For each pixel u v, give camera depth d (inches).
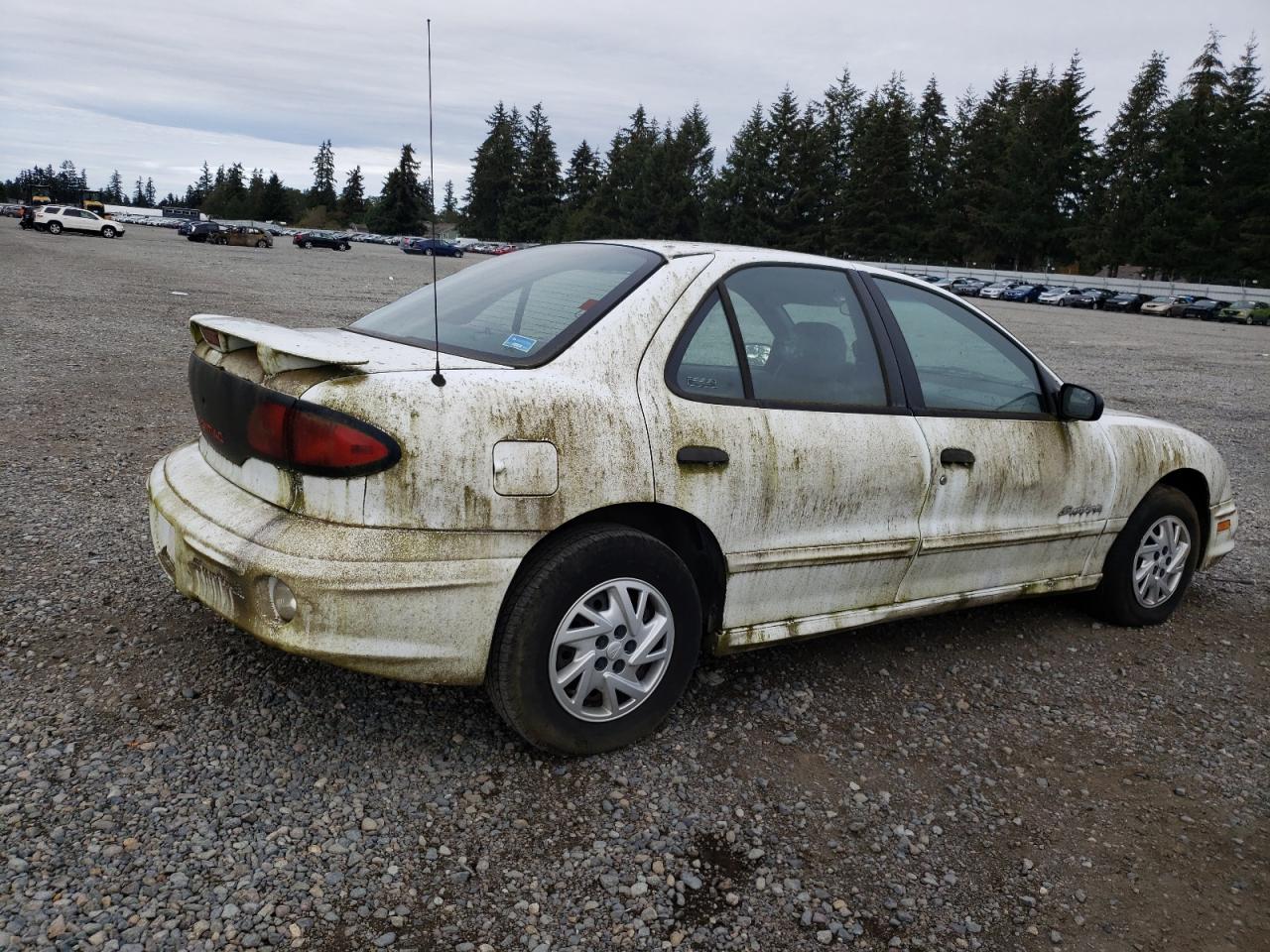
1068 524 162.7
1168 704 148.7
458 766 112.0
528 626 106.0
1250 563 230.4
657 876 97.4
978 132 3636.8
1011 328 1181.7
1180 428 187.9
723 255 130.0
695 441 116.3
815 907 95.7
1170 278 3216.0
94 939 80.7
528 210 4522.6
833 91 3912.4
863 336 140.3
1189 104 3169.3
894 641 164.1
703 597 127.0
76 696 118.1
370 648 99.1
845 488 130.6
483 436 101.3
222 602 105.9
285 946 82.9
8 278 765.9
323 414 98.1
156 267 1111.0
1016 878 103.5
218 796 101.4
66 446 246.8
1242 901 102.8
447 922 88.0
